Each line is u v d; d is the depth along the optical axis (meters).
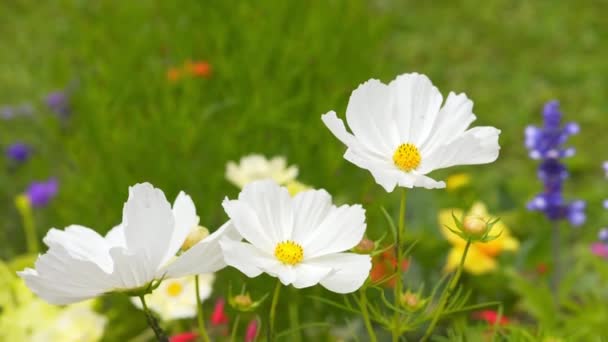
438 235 2.01
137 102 2.37
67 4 3.20
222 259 0.94
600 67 3.91
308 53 2.40
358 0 2.93
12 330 1.32
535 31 4.28
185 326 1.52
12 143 2.71
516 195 2.51
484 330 1.23
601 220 2.36
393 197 2.00
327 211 0.95
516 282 1.71
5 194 2.47
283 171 1.62
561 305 1.85
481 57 4.03
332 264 0.94
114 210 1.85
